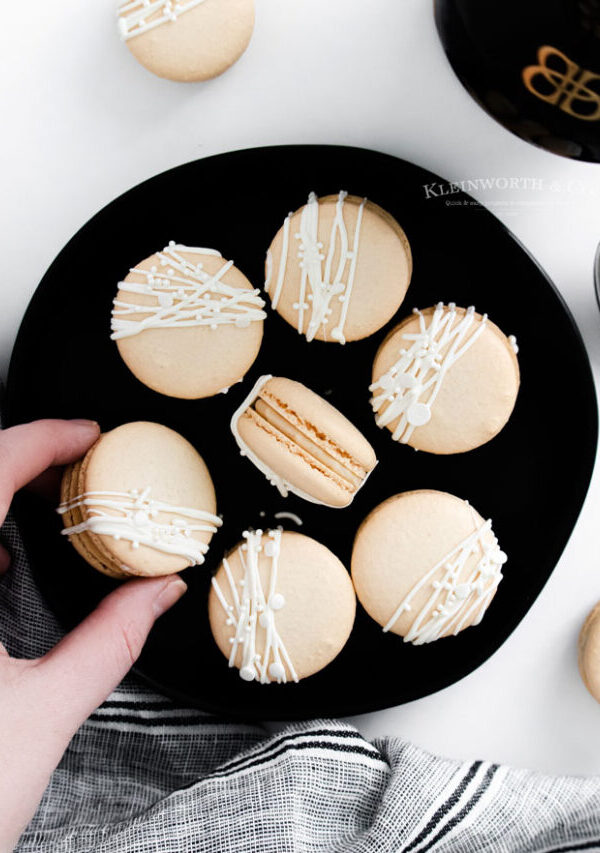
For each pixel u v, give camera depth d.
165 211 0.39
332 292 0.39
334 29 0.38
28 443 0.37
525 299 0.39
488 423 0.39
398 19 0.38
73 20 0.38
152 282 0.39
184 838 0.38
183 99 0.39
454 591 0.39
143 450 0.39
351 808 0.39
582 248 0.39
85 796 0.40
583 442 0.39
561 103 0.32
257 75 0.39
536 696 0.41
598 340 0.40
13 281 0.40
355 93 0.39
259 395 0.39
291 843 0.38
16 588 0.40
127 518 0.38
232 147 0.40
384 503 0.40
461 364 0.39
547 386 0.40
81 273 0.40
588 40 0.30
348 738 0.39
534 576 0.39
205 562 0.41
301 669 0.39
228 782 0.39
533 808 0.39
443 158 0.39
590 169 0.39
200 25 0.37
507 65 0.31
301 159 0.38
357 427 0.40
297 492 0.39
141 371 0.39
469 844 0.39
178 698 0.39
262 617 0.39
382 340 0.40
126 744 0.41
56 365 0.40
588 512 0.40
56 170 0.40
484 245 0.39
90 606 0.40
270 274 0.39
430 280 0.40
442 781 0.39
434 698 0.41
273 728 0.41
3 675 0.35
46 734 0.35
